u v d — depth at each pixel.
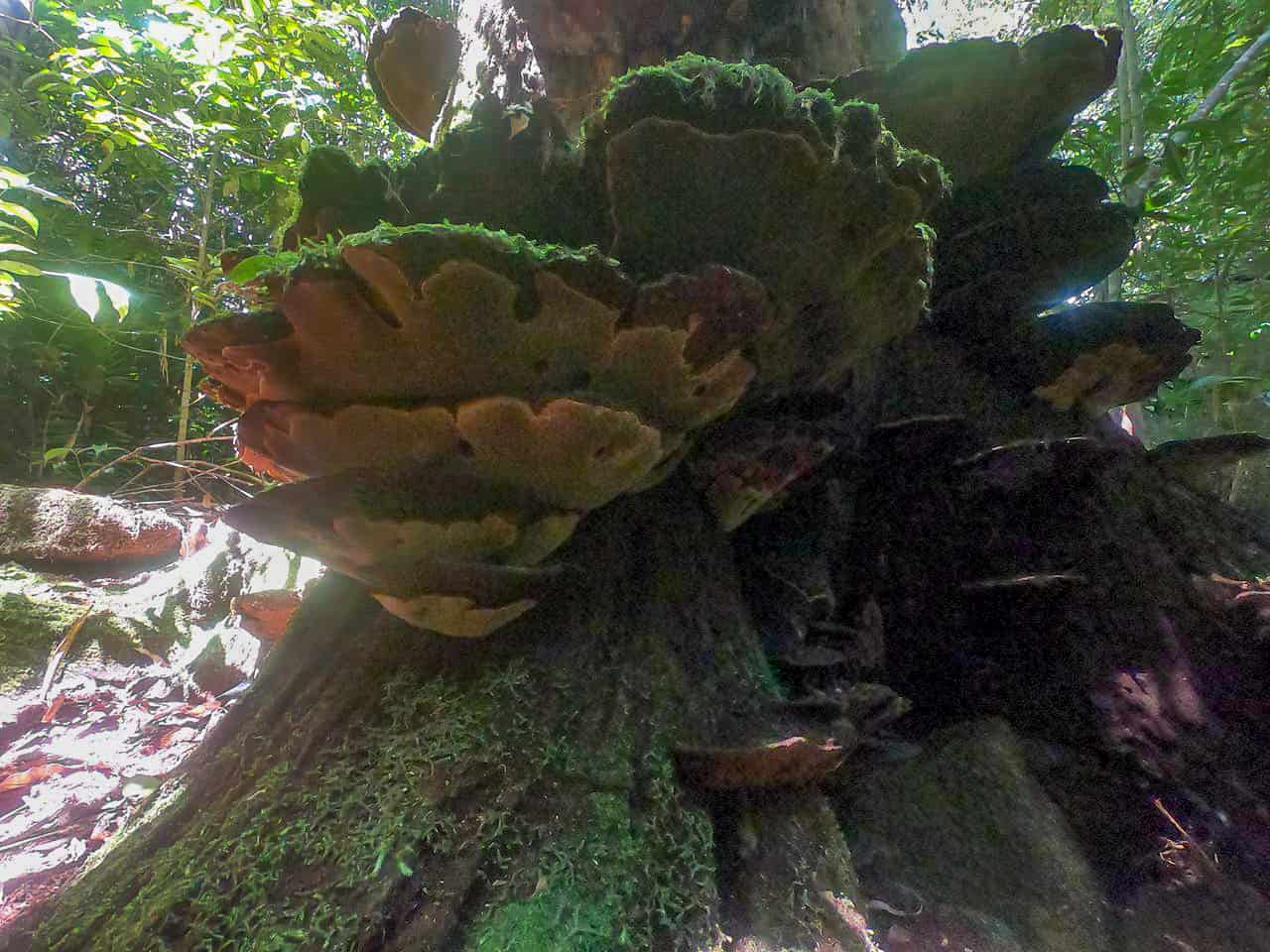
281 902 0.63
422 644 0.79
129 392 3.57
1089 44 0.90
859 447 1.04
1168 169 1.74
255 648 1.69
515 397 0.57
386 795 0.67
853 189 0.64
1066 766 0.95
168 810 0.80
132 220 3.47
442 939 0.59
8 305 2.35
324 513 0.62
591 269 0.54
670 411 0.67
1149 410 2.23
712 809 0.71
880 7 1.28
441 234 0.49
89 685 1.69
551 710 0.72
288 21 2.85
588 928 0.59
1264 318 2.12
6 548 1.92
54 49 3.16
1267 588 1.02
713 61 0.63
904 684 1.05
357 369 0.58
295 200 0.84
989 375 1.19
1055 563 1.06
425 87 1.46
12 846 1.16
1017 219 1.09
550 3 1.05
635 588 0.83
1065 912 0.77
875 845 0.81
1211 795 0.90
